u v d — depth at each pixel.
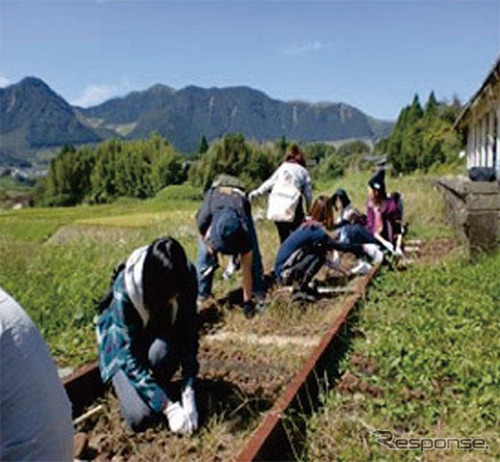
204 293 8.63
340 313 7.32
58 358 6.65
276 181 10.55
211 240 7.98
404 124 88.88
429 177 30.33
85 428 4.88
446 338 6.57
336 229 10.77
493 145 19.48
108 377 4.82
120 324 4.76
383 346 6.20
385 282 9.19
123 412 4.76
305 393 4.97
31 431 2.17
